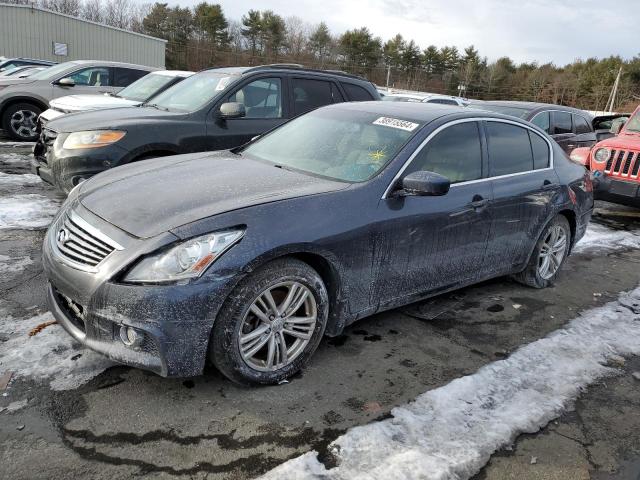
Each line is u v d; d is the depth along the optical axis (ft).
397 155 11.85
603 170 26.53
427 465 8.19
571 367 11.62
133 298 8.56
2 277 13.64
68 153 17.79
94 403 9.09
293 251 9.66
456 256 13.03
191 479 7.68
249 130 20.81
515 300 15.33
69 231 9.87
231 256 8.93
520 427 9.37
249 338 9.51
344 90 23.67
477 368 11.32
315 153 12.80
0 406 8.80
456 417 9.50
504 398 10.23
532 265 15.89
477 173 13.51
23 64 62.34
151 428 8.63
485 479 8.11
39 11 92.17
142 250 8.73
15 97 35.22
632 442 9.35
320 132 13.64
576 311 14.89
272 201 9.95
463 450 8.63
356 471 7.98
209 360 9.58
